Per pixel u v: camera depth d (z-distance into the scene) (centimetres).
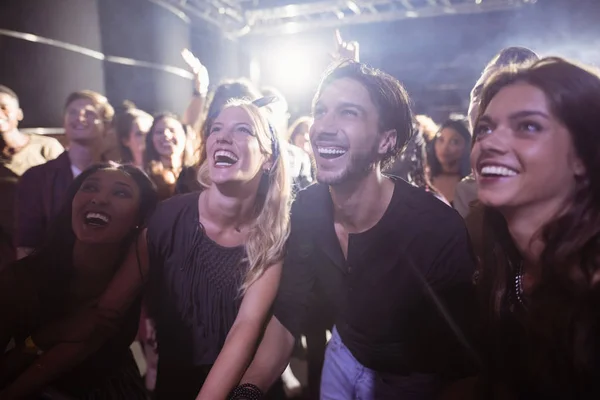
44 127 350
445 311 122
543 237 87
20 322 131
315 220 134
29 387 126
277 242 130
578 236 83
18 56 323
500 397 102
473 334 114
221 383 114
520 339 96
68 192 137
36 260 134
